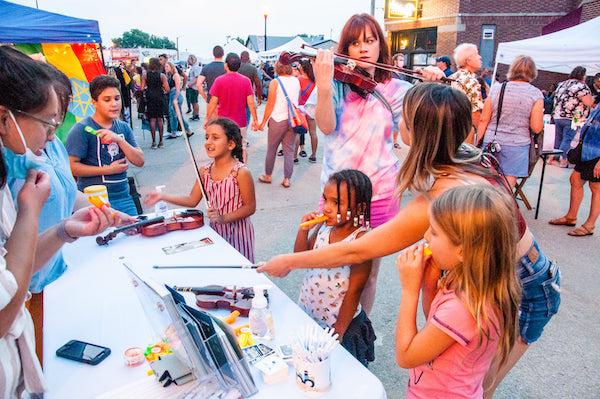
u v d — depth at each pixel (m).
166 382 1.18
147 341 1.39
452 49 15.54
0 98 1.03
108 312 1.56
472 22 15.09
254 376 1.23
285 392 1.17
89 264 1.95
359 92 2.19
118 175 2.96
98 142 2.88
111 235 2.20
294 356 1.16
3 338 1.03
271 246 4.03
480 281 1.14
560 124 6.92
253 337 1.37
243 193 2.47
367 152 2.21
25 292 0.98
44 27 5.15
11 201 1.23
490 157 1.55
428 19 16.20
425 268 1.38
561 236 4.23
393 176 2.26
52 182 1.70
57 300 1.65
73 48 5.94
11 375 1.05
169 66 10.18
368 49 2.22
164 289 1.04
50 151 1.84
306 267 1.56
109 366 1.29
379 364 2.50
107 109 2.86
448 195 1.18
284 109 5.45
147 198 2.52
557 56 6.64
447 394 1.23
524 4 14.77
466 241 1.12
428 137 1.36
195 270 1.87
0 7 5.09
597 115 3.99
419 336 1.22
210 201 2.55
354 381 1.20
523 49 6.93
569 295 3.19
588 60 6.42
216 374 1.13
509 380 2.37
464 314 1.16
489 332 1.16
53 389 1.20
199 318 1.10
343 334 1.71
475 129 4.48
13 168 1.52
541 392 2.29
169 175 6.38
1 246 1.06
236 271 1.85
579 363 2.50
